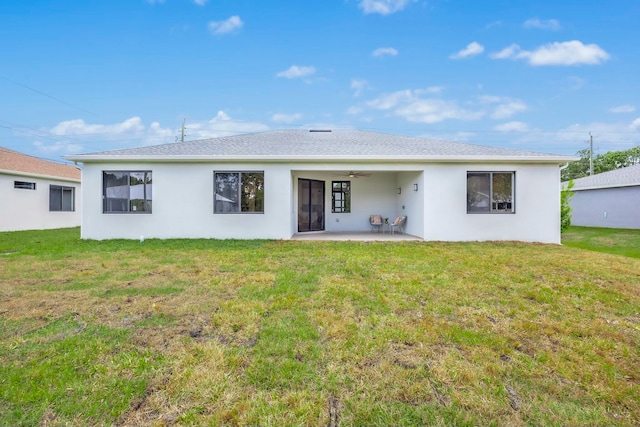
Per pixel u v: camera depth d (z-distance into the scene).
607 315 3.90
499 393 2.36
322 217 13.78
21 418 2.07
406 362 2.75
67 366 2.64
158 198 10.47
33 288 4.82
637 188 16.23
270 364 2.70
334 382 2.46
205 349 2.93
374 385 2.43
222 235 10.54
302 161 10.51
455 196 10.47
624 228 16.81
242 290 4.71
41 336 3.18
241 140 12.99
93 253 7.78
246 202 10.58
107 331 3.31
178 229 10.51
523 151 11.22
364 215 13.93
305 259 7.04
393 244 9.49
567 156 10.11
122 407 2.19
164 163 10.45
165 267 6.22
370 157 10.21
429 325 3.48
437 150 11.21
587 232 15.23
